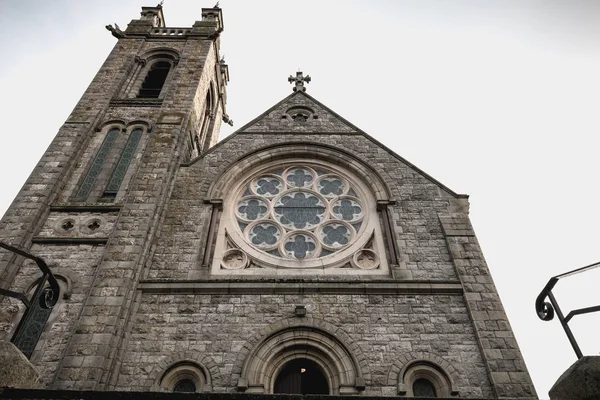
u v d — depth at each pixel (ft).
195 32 89.04
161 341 40.24
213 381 37.50
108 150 61.72
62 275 44.52
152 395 23.24
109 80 74.28
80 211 52.21
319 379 41.60
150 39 87.86
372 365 38.83
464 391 37.22
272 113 69.51
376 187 56.75
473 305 42.83
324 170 60.95
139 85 76.74
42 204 51.24
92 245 47.98
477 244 48.98
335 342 40.63
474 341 40.68
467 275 45.73
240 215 54.95
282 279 45.16
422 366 39.09
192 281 44.65
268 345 40.34
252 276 46.60
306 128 66.44
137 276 44.21
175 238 49.80
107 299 40.96
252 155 61.11
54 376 35.47
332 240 52.34
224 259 49.37
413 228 51.49
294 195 57.82
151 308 42.73
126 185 56.44
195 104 71.26
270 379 38.96
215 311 42.70
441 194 55.67
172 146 59.67
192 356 39.19
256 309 42.96
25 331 40.01
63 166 56.29
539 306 26.45
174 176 57.11
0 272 43.29
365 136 64.54
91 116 65.31
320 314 42.60
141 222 48.70
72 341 37.47
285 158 61.77
